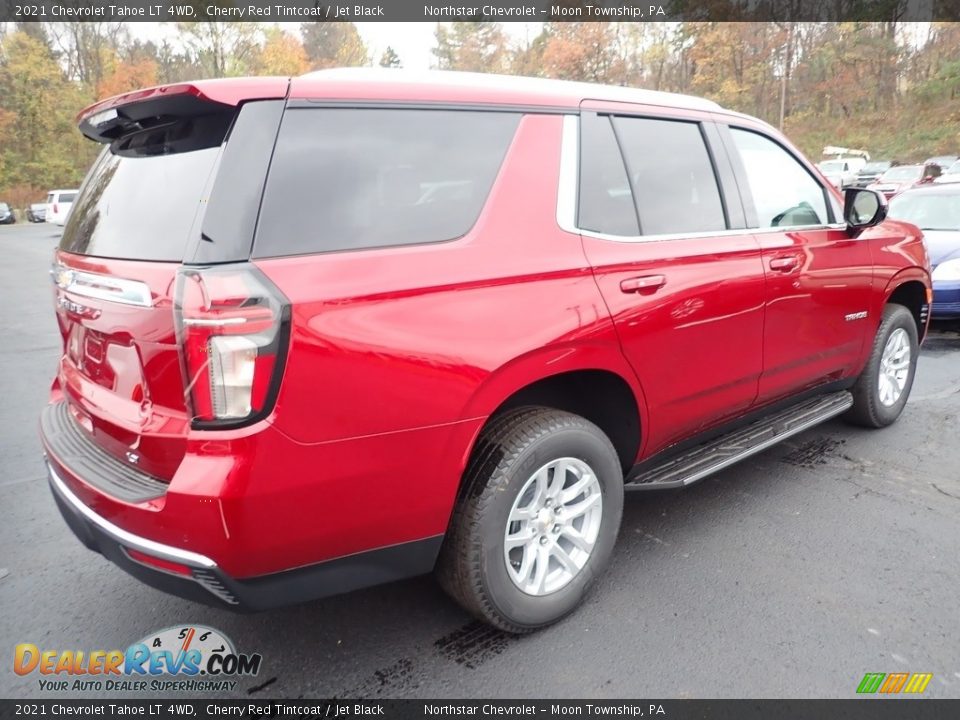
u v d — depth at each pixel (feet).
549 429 8.18
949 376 19.75
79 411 8.29
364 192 7.09
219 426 6.23
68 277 8.03
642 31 191.72
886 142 159.84
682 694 7.66
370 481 6.94
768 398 11.82
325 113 7.01
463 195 7.77
